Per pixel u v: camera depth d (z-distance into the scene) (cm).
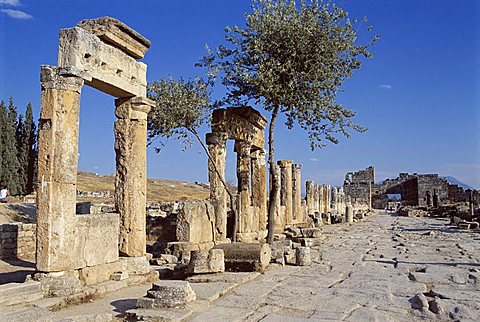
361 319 913
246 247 1483
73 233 1155
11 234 1881
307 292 1164
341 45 2067
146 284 1334
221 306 1018
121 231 1395
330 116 2119
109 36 1294
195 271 1370
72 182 1155
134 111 1427
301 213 3975
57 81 1147
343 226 4266
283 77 2095
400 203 10412
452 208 6700
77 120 1173
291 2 2102
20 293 1012
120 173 1416
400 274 1427
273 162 2134
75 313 968
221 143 2223
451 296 1092
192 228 1916
